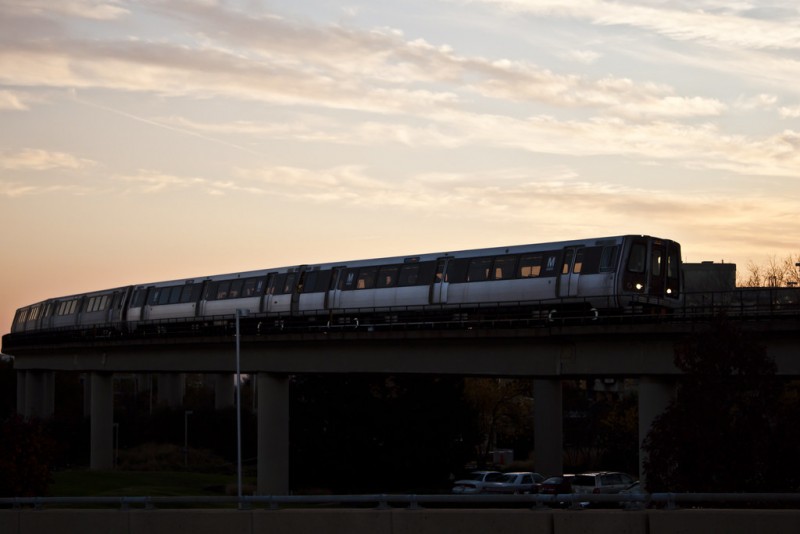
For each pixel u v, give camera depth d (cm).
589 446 12662
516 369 6731
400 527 2230
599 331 5997
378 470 10019
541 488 6894
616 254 6538
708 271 10238
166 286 10612
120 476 10344
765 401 4400
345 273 8375
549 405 8631
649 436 4584
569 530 2100
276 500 2362
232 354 9288
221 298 9662
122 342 10644
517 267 7075
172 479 10194
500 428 13425
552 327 6306
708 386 4434
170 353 10231
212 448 13475
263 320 9081
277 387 8900
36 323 13975
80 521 2516
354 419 9981
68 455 13538
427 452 9988
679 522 2038
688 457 4391
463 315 7369
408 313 7731
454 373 7188
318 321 8531
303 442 10019
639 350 5962
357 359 7944
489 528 2161
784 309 6238
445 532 2194
